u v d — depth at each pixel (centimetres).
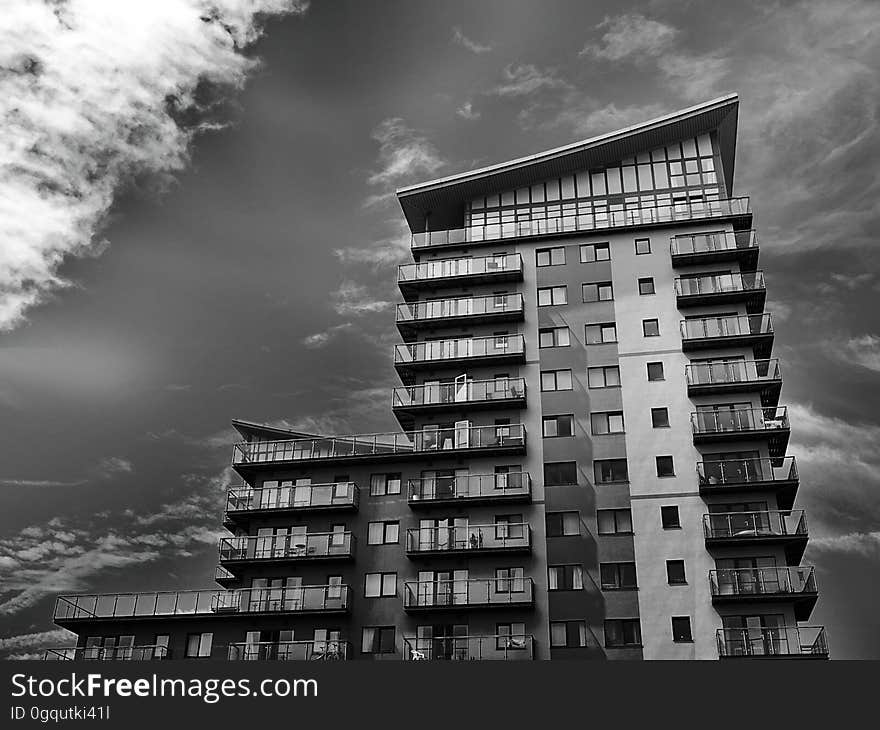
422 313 5094
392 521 4600
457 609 4234
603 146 5278
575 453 4578
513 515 4484
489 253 5281
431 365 4938
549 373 4834
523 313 5009
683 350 4734
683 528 4288
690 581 4156
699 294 4806
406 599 4288
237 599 4466
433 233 5359
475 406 4762
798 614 4250
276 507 4694
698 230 5072
